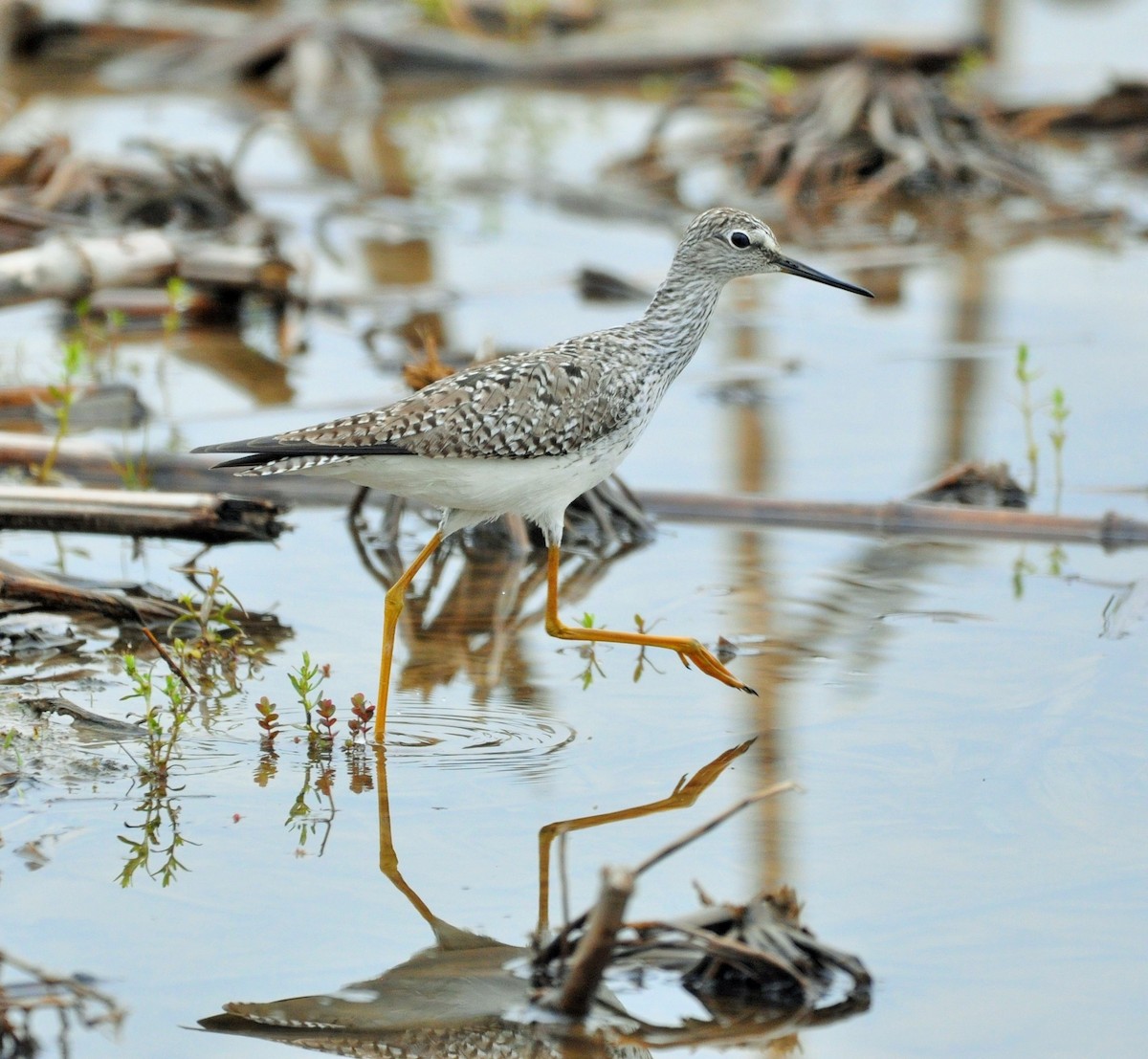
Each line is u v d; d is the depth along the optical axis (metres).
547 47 31.33
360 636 11.80
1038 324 19.55
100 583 11.99
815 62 29.89
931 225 23.77
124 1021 7.29
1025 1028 7.36
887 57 26.39
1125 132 27.98
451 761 9.88
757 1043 7.32
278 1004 7.47
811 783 9.64
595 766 9.85
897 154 24.80
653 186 25.28
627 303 20.00
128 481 13.95
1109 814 9.27
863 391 17.48
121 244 18.66
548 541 11.16
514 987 7.67
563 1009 7.45
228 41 30.14
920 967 7.85
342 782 9.57
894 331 19.41
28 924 7.98
